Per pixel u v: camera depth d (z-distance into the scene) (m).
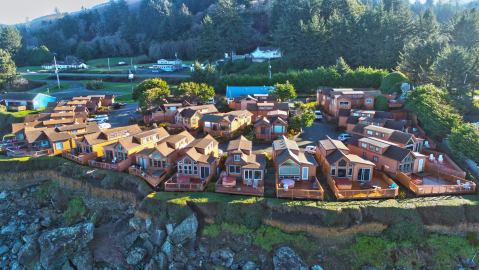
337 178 51.69
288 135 70.69
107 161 60.75
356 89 91.81
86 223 51.66
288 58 125.75
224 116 73.44
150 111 86.50
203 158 54.47
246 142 59.16
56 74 154.00
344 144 62.81
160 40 197.00
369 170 51.31
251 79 112.00
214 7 187.88
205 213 47.28
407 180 49.53
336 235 44.34
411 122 71.81
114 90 132.62
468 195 47.91
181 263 44.91
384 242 43.84
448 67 76.75
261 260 43.84
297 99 101.12
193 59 180.38
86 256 47.31
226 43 150.12
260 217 46.28
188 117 76.19
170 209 47.44
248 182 51.62
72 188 58.38
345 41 118.88
